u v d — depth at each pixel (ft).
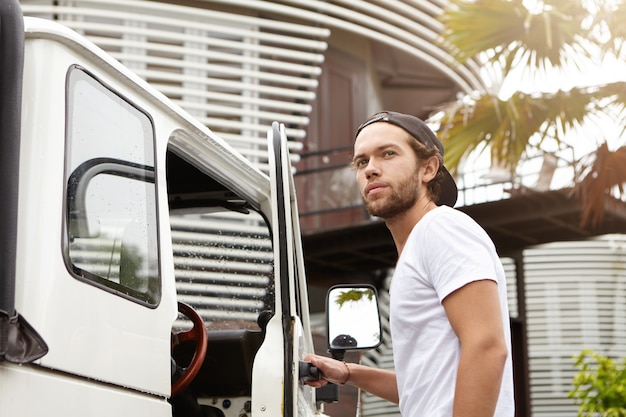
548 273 53.98
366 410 41.60
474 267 7.48
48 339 6.48
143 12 33.58
